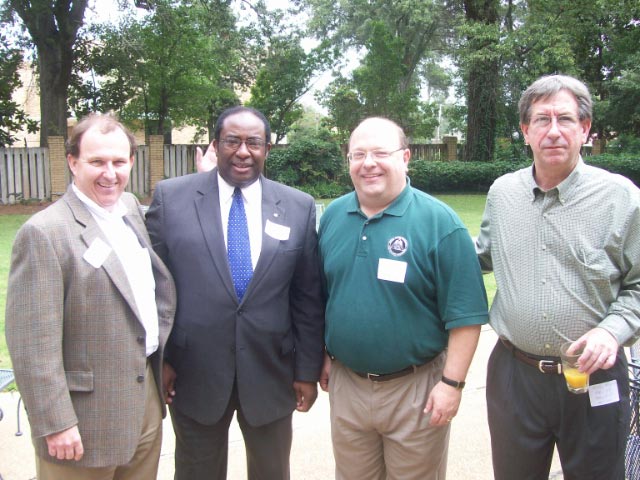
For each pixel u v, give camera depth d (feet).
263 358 8.21
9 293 6.54
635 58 64.34
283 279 8.29
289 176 61.62
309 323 8.73
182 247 8.04
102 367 6.89
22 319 6.41
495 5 66.80
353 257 7.80
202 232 8.07
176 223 8.14
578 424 7.19
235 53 69.36
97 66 61.93
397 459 8.04
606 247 6.94
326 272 8.14
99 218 7.16
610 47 73.82
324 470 10.38
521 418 7.52
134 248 7.47
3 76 58.34
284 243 8.30
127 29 57.93
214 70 65.10
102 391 6.91
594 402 7.09
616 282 7.07
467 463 10.52
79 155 6.93
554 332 7.11
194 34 61.05
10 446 10.87
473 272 7.55
